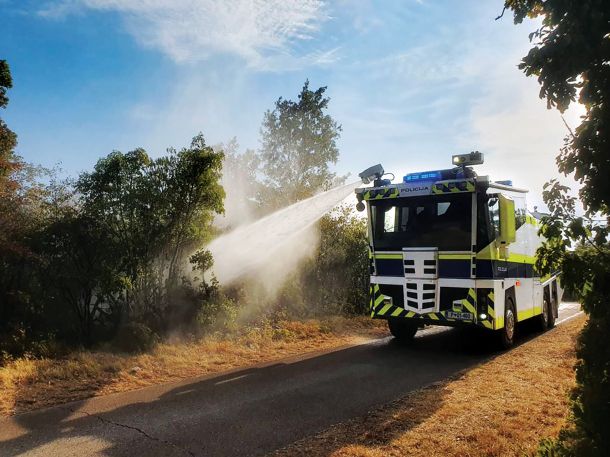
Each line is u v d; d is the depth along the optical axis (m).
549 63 2.79
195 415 5.84
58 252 9.03
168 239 10.05
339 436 5.10
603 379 2.67
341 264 15.45
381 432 5.13
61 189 9.41
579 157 2.74
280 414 5.88
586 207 2.80
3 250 8.29
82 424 5.49
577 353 2.76
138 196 9.56
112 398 6.51
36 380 7.02
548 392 6.36
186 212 10.09
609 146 2.66
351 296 15.54
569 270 2.79
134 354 8.71
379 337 12.06
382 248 10.32
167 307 10.07
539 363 8.18
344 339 11.66
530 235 11.95
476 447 4.58
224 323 10.57
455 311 9.42
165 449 4.81
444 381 7.35
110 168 9.48
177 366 8.29
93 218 9.31
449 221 9.62
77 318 9.41
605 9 2.58
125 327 9.10
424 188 9.77
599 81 2.67
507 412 5.57
